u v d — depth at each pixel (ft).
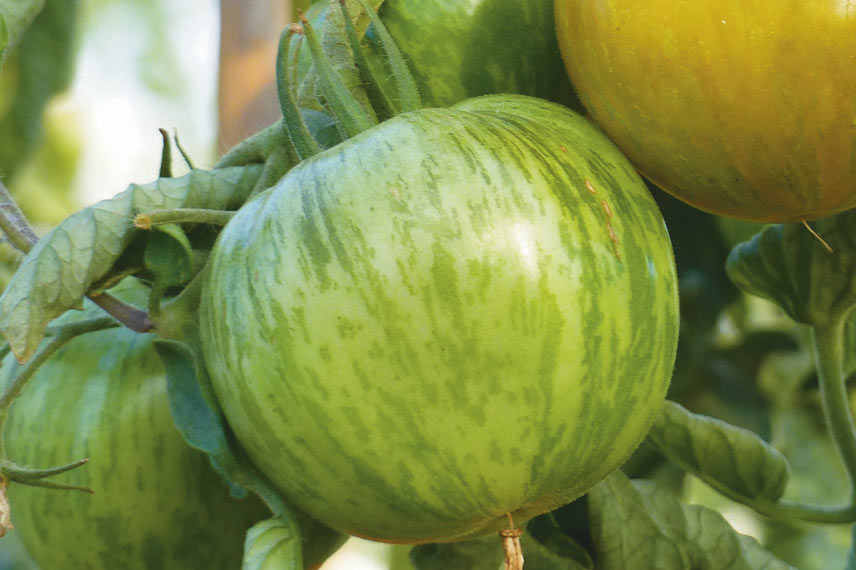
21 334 1.08
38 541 1.24
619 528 1.29
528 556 1.30
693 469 1.34
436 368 1.01
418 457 1.02
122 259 1.14
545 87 1.22
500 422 1.02
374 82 1.11
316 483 1.05
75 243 1.11
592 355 1.03
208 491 1.22
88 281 1.11
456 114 1.07
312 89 1.17
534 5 1.20
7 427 1.24
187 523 1.22
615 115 1.11
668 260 1.08
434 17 1.19
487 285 1.01
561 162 1.06
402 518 1.05
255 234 1.05
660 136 1.10
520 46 1.20
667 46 1.07
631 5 1.08
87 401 1.22
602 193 1.06
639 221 1.07
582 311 1.02
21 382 1.15
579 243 1.03
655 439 1.33
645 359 1.05
